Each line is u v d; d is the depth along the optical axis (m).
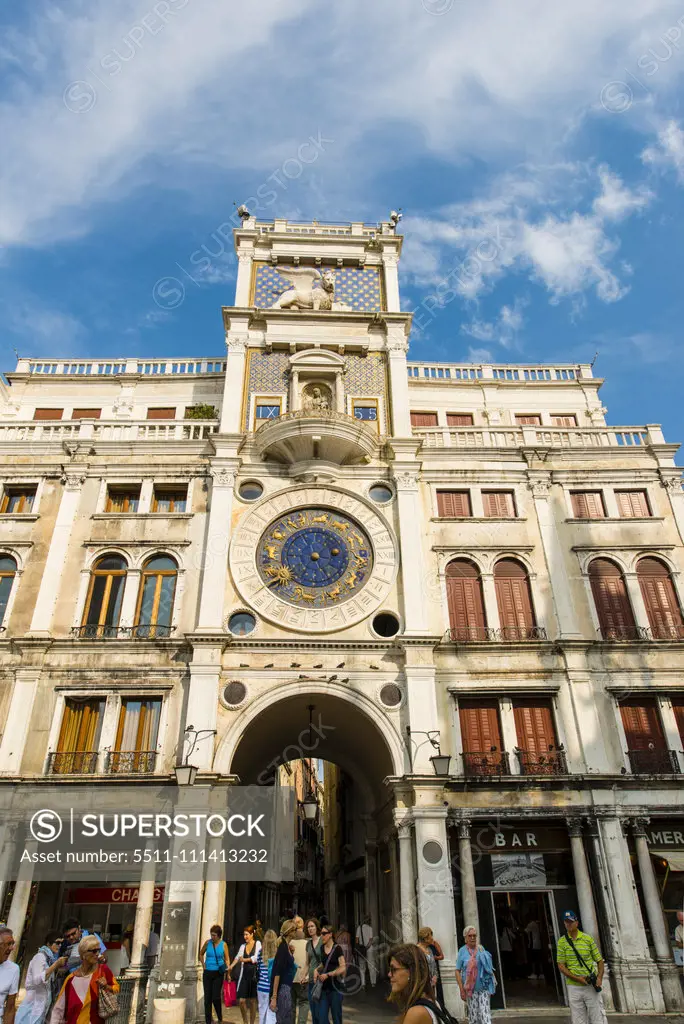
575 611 22.12
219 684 20.22
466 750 20.14
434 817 18.64
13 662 20.67
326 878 42.50
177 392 29.17
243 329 26.53
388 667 20.81
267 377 25.80
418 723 19.83
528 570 22.84
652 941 17.92
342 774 35.19
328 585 22.08
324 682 20.41
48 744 19.59
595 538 23.39
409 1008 4.91
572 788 19.38
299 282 27.89
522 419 29.70
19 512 23.59
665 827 19.42
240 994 14.70
